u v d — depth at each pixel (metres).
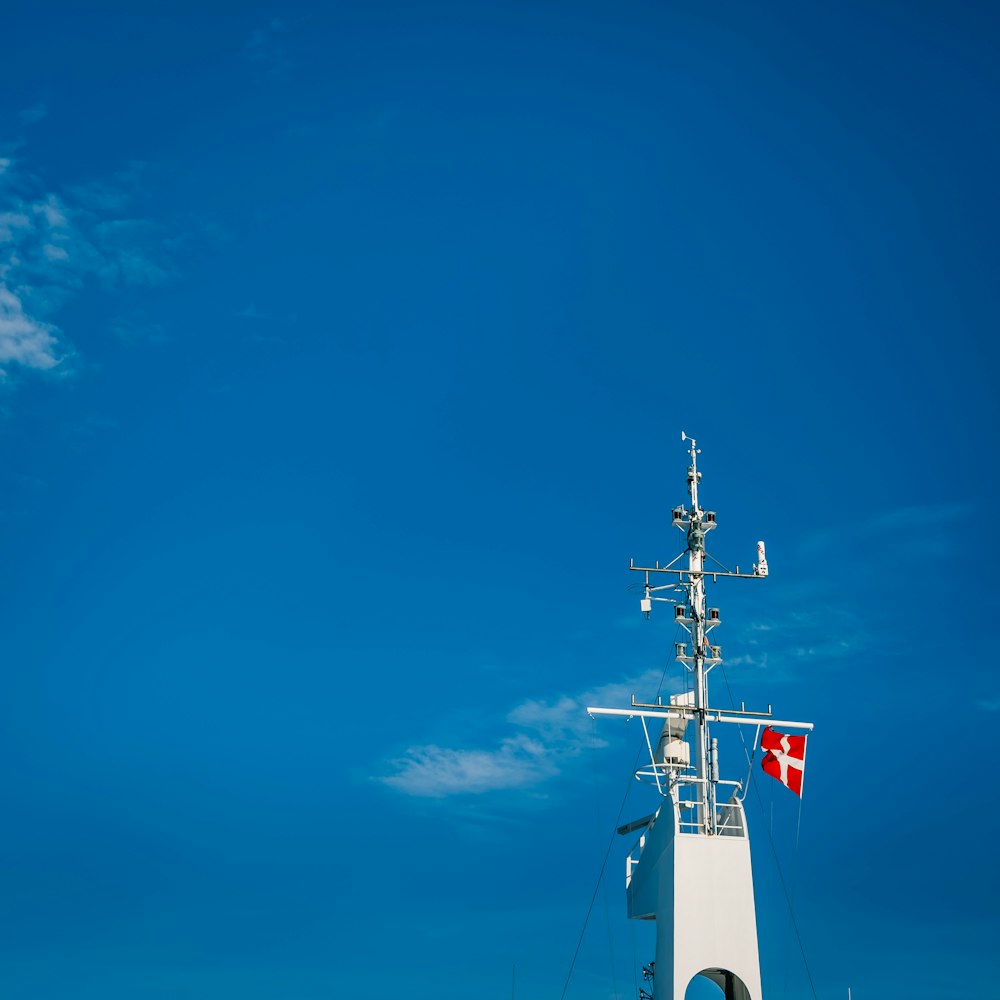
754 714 48.56
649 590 50.34
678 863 42.91
